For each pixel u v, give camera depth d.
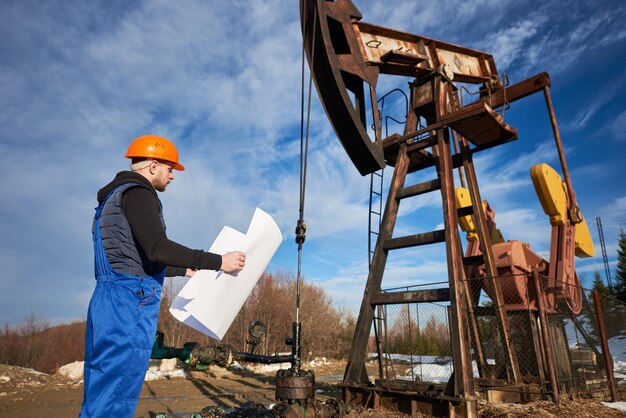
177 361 14.07
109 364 1.75
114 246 1.87
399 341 7.36
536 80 8.33
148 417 6.42
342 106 6.41
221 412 2.88
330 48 6.21
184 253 1.89
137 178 2.01
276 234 2.37
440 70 8.01
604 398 7.70
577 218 8.54
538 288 6.99
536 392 6.79
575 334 8.32
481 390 7.04
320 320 35.72
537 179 8.54
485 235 7.86
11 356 35.09
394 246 7.43
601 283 37.50
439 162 7.57
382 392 6.50
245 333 30.62
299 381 2.77
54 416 6.91
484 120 7.25
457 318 6.12
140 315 1.84
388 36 7.80
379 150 6.96
